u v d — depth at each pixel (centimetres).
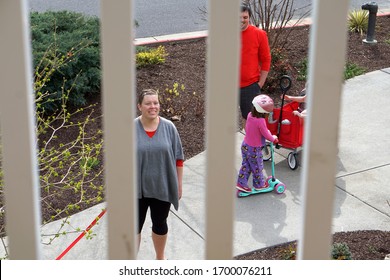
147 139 566
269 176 781
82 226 683
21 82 165
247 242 652
